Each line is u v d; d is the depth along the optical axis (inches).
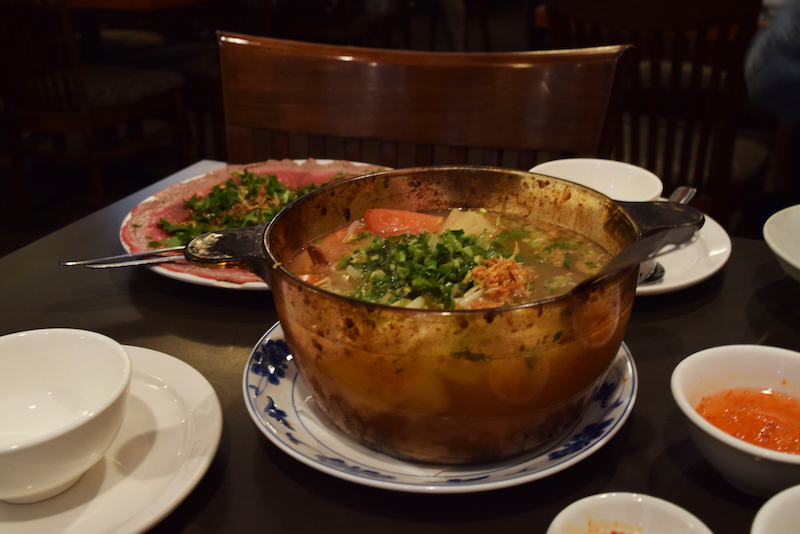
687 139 83.0
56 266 45.4
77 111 120.3
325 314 21.8
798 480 21.9
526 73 59.1
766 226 38.9
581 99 58.2
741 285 40.6
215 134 149.6
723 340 34.9
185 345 35.7
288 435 25.6
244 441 28.2
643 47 108.0
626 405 26.4
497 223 32.4
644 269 38.2
